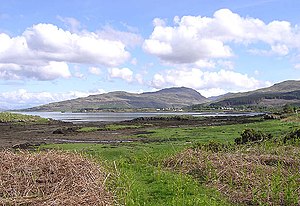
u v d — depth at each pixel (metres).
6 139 34.09
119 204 9.22
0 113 70.50
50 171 9.95
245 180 11.71
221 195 10.92
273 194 10.34
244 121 50.78
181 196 10.73
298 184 11.06
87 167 10.86
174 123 53.94
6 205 7.79
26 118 69.38
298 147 16.56
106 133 38.56
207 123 51.16
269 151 15.72
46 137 35.66
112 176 12.16
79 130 43.03
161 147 22.95
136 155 19.61
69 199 7.93
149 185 12.35
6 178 9.30
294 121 37.94
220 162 13.69
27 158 10.70
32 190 8.88
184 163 14.77
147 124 52.41
